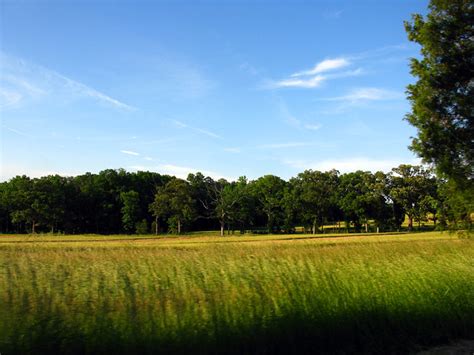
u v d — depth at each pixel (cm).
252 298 848
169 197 10594
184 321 777
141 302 800
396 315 932
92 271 887
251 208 10544
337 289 943
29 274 838
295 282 927
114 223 11112
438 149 1490
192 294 839
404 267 1138
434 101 1474
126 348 727
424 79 1507
